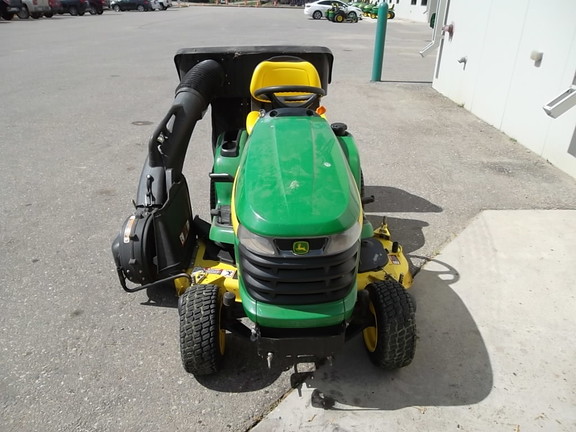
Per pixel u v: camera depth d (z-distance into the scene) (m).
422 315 3.28
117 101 9.05
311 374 2.80
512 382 2.74
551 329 3.15
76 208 4.84
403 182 5.41
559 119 5.70
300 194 2.31
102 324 3.23
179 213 3.23
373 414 2.54
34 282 3.67
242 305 2.70
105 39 18.08
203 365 2.58
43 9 27.97
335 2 31.33
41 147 6.59
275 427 2.48
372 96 9.53
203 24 25.47
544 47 6.01
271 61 3.79
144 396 2.68
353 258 2.36
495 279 3.66
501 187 5.26
